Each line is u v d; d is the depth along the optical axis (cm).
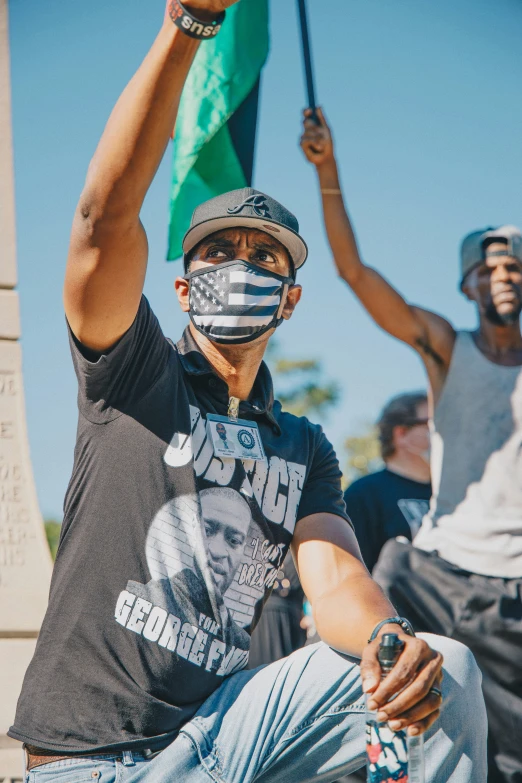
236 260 244
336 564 242
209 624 224
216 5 205
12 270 404
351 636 222
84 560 224
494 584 408
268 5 460
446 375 447
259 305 243
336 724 225
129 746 214
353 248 467
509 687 395
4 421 393
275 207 250
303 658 229
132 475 227
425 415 476
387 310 457
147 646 219
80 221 212
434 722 211
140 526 224
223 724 221
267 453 245
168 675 219
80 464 232
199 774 216
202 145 442
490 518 420
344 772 231
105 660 218
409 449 473
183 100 448
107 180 206
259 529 236
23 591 375
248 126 467
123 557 223
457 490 430
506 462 426
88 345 224
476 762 217
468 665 222
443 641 226
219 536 229
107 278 213
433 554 421
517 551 412
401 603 410
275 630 428
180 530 226
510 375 438
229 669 230
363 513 459
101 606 221
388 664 196
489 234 454
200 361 245
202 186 454
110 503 226
